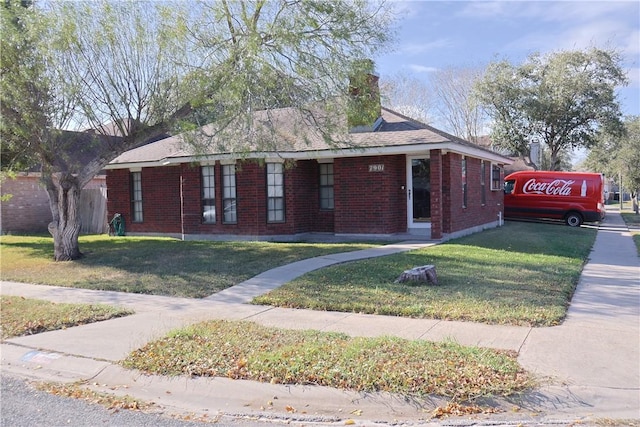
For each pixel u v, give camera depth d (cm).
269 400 521
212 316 821
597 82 3666
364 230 1709
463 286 947
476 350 596
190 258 1368
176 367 596
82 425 486
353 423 474
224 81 1340
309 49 1340
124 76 1362
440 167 1588
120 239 1958
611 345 625
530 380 519
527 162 3984
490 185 2284
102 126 1444
